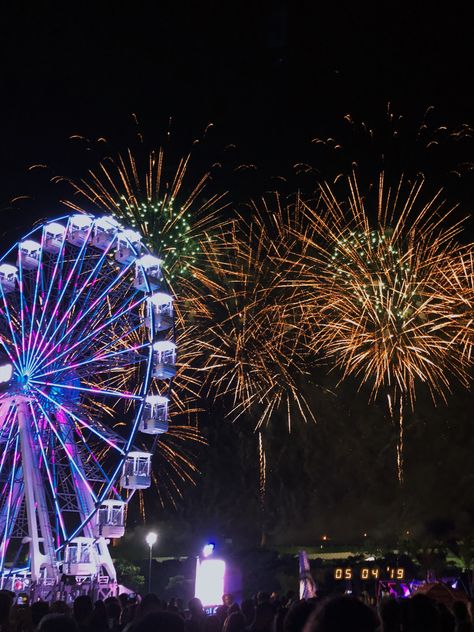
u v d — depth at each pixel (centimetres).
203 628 1255
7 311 3822
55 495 3662
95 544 3769
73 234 3962
